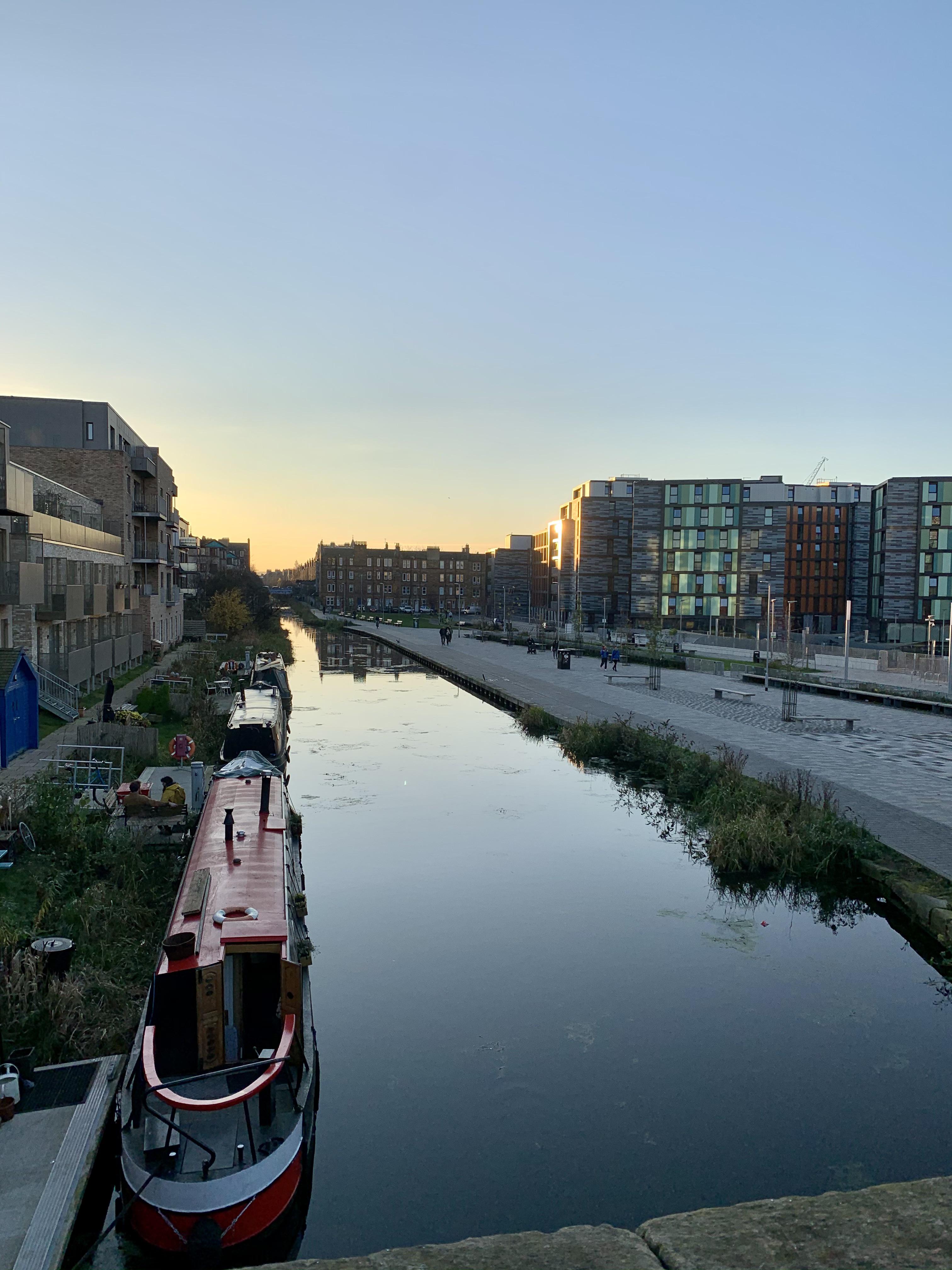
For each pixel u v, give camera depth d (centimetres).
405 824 2180
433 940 1491
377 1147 959
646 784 2617
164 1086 809
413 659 7362
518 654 7444
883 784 2398
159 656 5106
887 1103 1038
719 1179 911
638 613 10806
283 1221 812
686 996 1300
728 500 10675
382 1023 1220
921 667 5234
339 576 18800
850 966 1407
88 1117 859
